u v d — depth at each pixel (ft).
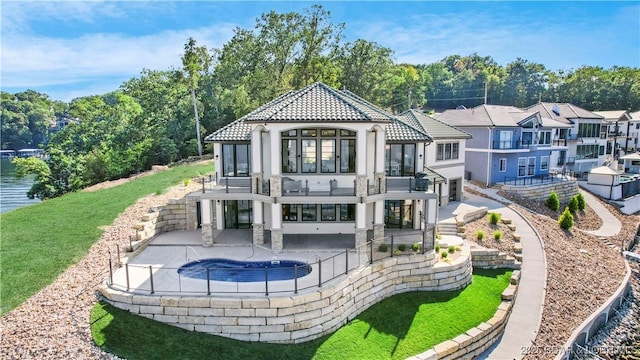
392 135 85.71
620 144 220.43
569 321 67.21
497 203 115.55
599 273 86.94
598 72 305.73
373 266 62.59
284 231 80.43
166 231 84.23
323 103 72.33
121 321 49.57
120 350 45.21
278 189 69.87
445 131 111.55
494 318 61.82
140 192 98.78
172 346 47.50
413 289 67.82
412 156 88.17
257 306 50.67
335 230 80.33
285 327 51.52
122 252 68.64
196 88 181.16
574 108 182.39
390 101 259.39
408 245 71.87
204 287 54.80
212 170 126.72
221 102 189.26
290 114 67.77
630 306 81.15
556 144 161.79
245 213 85.71
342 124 68.13
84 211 84.84
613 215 135.85
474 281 73.92
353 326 56.90
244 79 193.47
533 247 88.99
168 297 51.16
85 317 49.47
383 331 56.49
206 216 73.72
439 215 98.07
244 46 203.51
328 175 75.05
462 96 338.34
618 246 109.29
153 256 69.15
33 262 61.98
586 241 105.70
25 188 219.00
